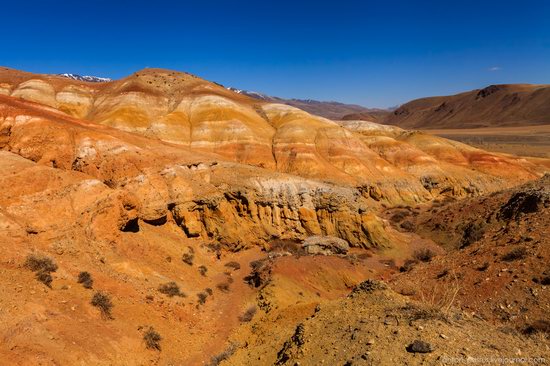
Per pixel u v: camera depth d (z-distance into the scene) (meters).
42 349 15.86
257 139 79.75
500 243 25.70
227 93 109.81
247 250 43.84
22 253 21.31
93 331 18.97
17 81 101.06
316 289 34.09
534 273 20.88
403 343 11.19
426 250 47.09
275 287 30.78
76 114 94.19
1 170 27.02
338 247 44.62
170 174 41.88
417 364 10.02
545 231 24.16
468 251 27.41
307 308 23.61
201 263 36.06
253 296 31.41
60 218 25.72
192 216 41.59
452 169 83.69
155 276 28.25
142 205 36.75
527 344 11.48
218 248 41.34
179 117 85.25
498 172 88.12
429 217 59.66
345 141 81.06
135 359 19.17
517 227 26.70
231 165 50.16
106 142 43.72
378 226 49.19
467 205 54.44
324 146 80.12
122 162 42.28
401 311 13.61
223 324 26.75
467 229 48.53
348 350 12.09
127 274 26.17
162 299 25.75
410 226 58.25
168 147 51.84
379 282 16.55
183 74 121.12
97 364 17.17
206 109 88.81
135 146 45.38
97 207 28.27
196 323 25.73
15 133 42.41
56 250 23.62
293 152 75.69
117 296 22.97
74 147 42.91
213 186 45.75
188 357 21.84
